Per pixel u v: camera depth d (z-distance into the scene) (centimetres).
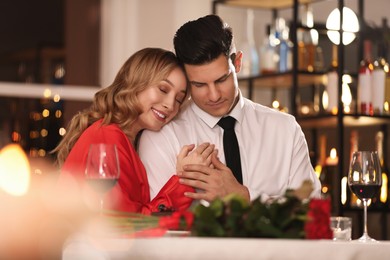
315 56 443
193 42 238
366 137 463
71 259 125
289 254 127
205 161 239
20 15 504
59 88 506
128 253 126
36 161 496
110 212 150
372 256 136
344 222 194
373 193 219
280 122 269
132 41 500
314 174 272
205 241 126
